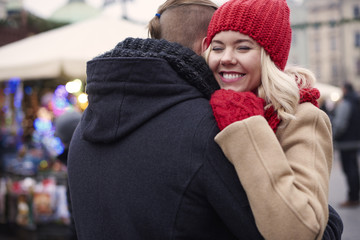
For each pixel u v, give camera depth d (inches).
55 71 168.1
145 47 42.6
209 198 37.6
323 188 38.7
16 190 176.4
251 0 44.3
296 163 39.6
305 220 35.6
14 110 284.8
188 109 39.6
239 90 44.9
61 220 163.8
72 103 268.8
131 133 41.1
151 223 38.7
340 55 1715.1
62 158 101.7
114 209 40.9
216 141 37.7
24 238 176.2
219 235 39.5
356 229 176.9
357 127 225.5
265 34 43.6
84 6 346.3
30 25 354.0
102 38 187.2
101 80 41.9
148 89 40.1
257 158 37.0
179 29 47.6
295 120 41.8
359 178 220.5
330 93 430.3
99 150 43.6
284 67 46.4
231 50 44.5
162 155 38.7
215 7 50.1
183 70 41.1
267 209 35.8
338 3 1649.9
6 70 180.7
